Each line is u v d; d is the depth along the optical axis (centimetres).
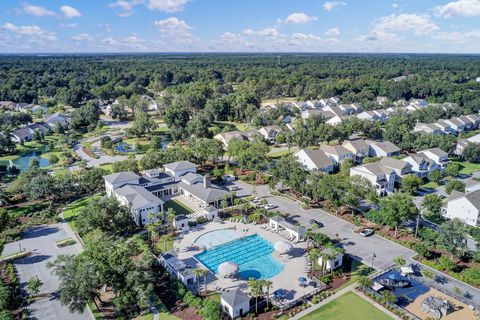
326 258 5878
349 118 16375
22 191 9081
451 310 5116
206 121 16862
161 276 5991
